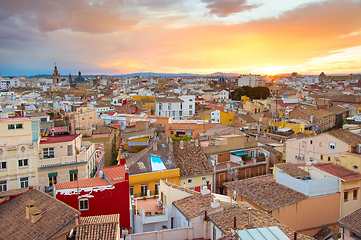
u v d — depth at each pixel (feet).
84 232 71.67
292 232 86.43
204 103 554.05
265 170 189.78
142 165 152.97
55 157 143.23
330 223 120.78
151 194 146.51
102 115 359.05
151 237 97.35
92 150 169.58
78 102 474.49
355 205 127.34
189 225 98.94
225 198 118.21
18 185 132.05
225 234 84.58
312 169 135.03
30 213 79.05
